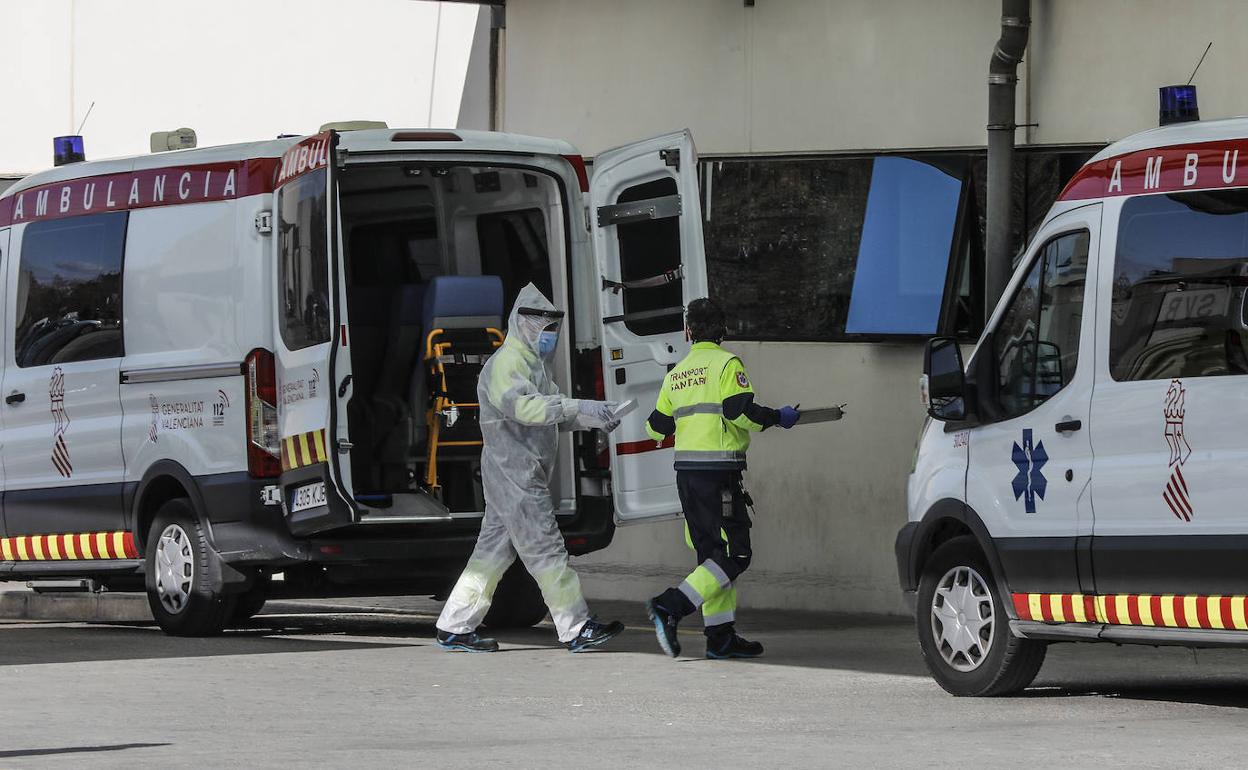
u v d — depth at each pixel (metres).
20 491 38.56
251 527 34.25
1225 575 23.62
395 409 35.69
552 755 21.56
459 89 47.72
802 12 41.72
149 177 36.62
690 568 43.53
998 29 39.47
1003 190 38.03
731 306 42.47
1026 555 26.08
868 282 40.69
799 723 24.56
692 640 35.78
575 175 35.59
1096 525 25.14
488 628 38.25
